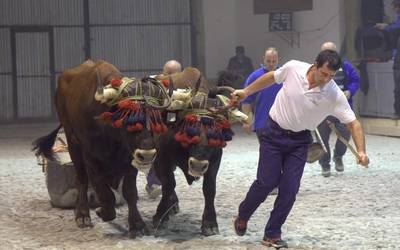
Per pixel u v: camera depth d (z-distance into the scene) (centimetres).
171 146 728
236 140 1775
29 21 2366
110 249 705
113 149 719
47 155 881
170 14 2395
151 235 755
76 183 831
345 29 1975
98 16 2389
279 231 702
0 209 936
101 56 2398
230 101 709
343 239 733
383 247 700
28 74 2383
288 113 674
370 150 1495
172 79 768
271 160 687
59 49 2383
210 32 2348
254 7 2216
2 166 1371
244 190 1052
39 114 2395
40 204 968
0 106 2372
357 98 1898
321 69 651
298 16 2127
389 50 1819
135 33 2403
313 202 942
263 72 955
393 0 1881
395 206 912
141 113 665
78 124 751
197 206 925
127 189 750
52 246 727
